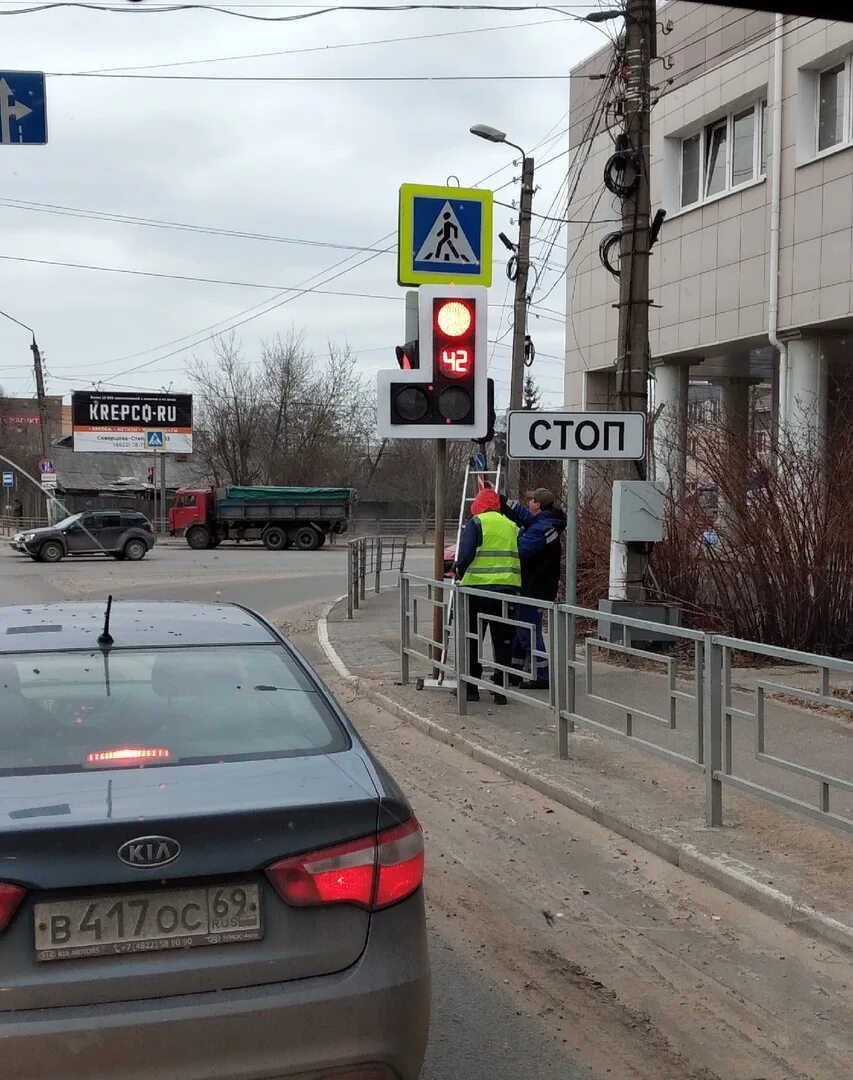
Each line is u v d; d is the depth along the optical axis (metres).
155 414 59.69
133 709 3.38
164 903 2.65
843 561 10.92
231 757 3.17
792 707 5.44
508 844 5.92
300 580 25.00
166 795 2.84
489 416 9.59
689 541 11.87
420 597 10.49
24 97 10.29
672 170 19.77
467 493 14.16
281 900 2.73
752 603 11.32
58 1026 2.51
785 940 4.65
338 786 2.98
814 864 5.30
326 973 2.74
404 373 9.45
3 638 3.82
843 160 15.49
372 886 2.83
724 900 5.10
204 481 66.50
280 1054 2.64
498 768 7.48
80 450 58.84
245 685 3.62
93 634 3.88
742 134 18.16
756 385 25.36
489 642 10.43
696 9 18.72
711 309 18.61
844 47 15.41
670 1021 3.93
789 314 16.61
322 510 43.88
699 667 5.96
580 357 23.08
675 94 19.30
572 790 6.65
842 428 11.27
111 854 2.62
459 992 4.15
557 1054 3.68
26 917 2.56
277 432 63.16
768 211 17.09
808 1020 3.94
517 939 4.67
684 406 15.09
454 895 5.18
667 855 5.63
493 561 8.88
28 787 2.88
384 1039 2.73
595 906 5.04
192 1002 2.61
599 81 21.22
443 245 10.49
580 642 7.64
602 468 13.64
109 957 2.60
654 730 6.54
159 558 35.81
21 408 84.12
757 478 11.23
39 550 32.97
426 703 9.59
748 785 5.59
